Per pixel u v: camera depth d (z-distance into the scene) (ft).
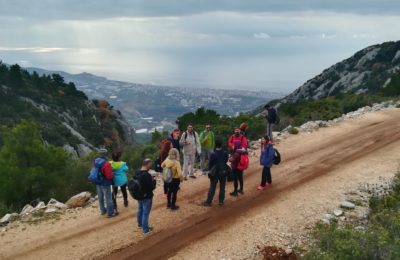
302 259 27.30
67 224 34.91
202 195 40.83
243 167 39.63
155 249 29.81
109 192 35.70
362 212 35.50
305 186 42.57
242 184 40.75
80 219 35.96
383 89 139.33
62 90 309.22
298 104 116.16
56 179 51.90
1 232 33.71
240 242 30.48
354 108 106.73
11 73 261.65
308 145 60.75
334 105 107.86
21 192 49.85
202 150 47.88
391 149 56.95
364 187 41.73
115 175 36.37
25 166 52.29
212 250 29.43
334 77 353.10
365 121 79.05
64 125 232.73
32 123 55.47
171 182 36.19
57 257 28.99
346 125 75.56
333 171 47.52
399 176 43.29
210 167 37.24
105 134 286.25
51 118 231.71
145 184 31.50
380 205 35.91
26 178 49.49
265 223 33.65
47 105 256.11
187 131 46.16
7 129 54.19
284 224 33.37
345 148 58.39
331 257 24.21
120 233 32.63
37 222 35.58
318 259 25.23
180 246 30.17
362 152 55.88
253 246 29.81
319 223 32.71
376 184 42.42
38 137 55.88
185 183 44.98
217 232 32.27
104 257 28.86
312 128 72.90
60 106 269.64
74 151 201.57
